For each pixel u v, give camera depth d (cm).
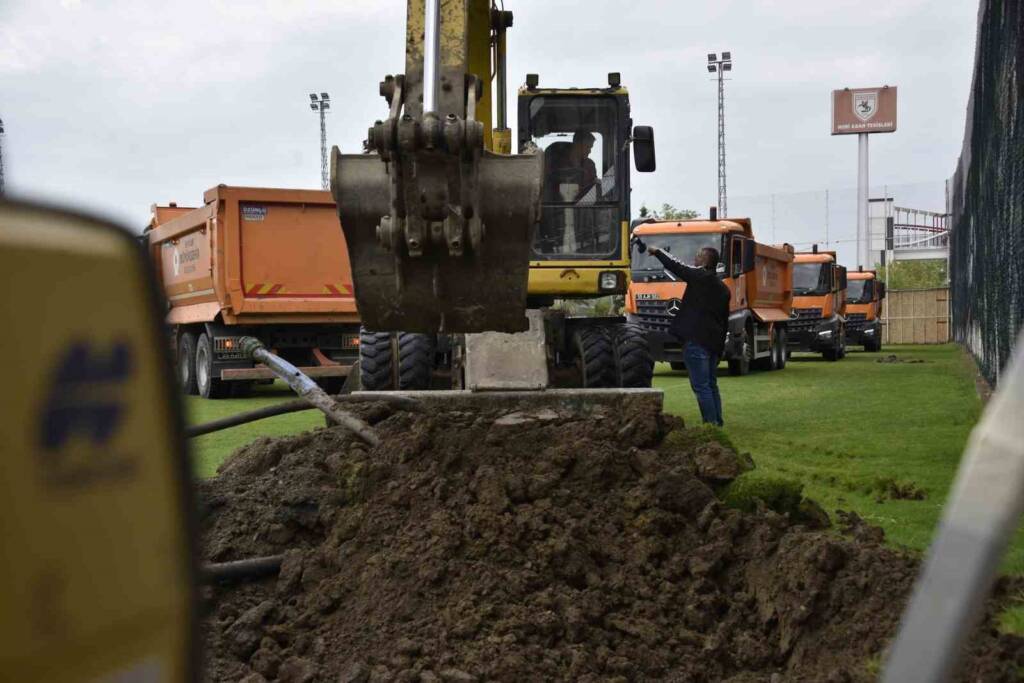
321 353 1725
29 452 92
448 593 466
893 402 1472
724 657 429
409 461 584
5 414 90
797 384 1900
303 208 1675
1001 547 118
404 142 514
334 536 525
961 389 1681
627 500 530
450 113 535
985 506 119
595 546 496
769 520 509
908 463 884
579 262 1106
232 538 552
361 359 1059
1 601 89
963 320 2831
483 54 944
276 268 1666
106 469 99
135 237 106
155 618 103
